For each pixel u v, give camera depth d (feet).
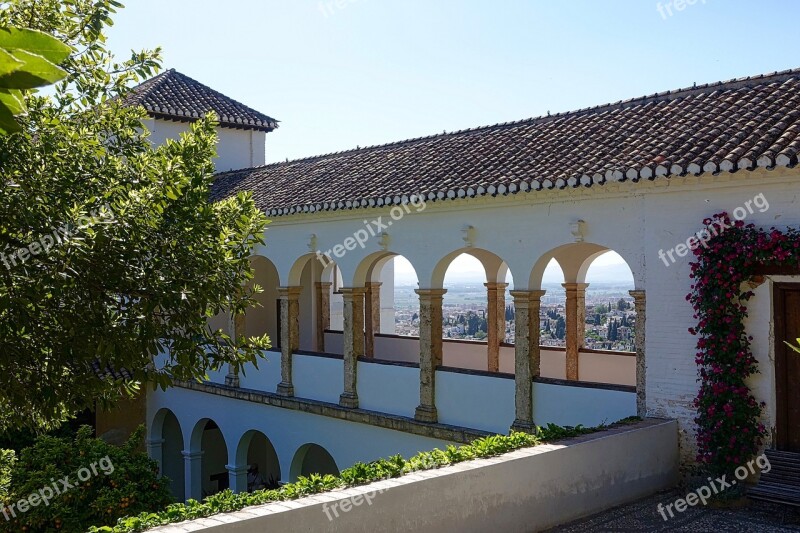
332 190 52.42
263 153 86.02
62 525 39.09
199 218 24.35
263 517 19.47
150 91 78.89
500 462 26.13
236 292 25.11
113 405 26.07
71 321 20.21
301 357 55.52
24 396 21.18
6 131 5.73
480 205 43.06
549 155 42.16
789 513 30.22
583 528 27.99
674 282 35.60
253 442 76.13
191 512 20.04
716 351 33.42
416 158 52.65
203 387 62.64
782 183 32.04
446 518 24.12
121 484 41.65
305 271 76.02
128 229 21.38
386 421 47.80
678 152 35.14
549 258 41.50
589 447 29.84
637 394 36.91
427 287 46.03
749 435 32.65
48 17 23.45
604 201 38.06
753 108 37.55
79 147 23.56
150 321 21.62
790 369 32.71
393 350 66.03
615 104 46.60
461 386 44.78
